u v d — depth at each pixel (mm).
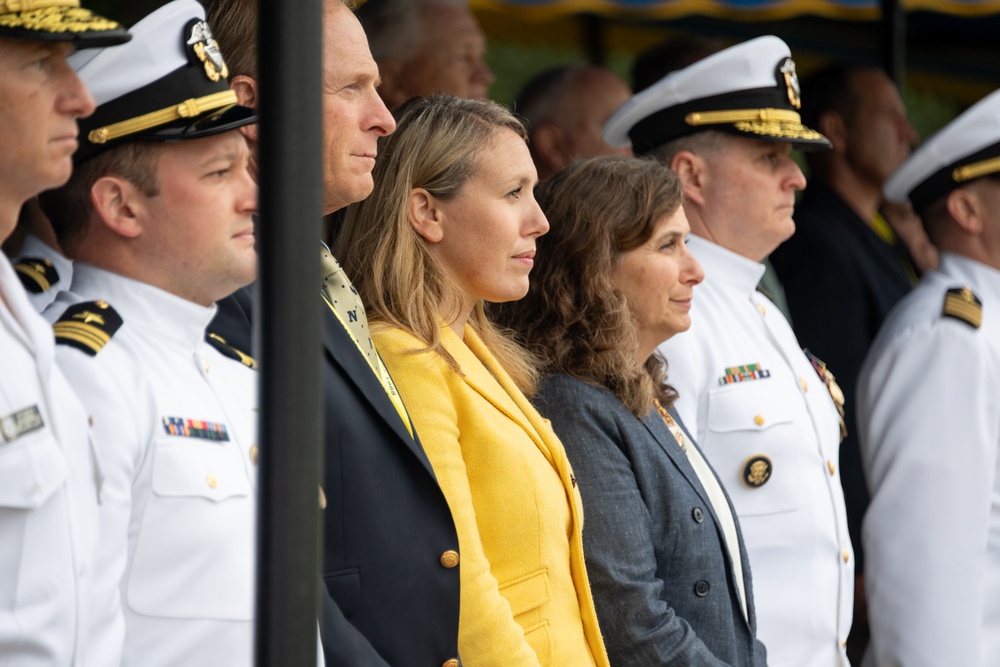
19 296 5680
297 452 4480
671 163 10922
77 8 5809
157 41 6332
